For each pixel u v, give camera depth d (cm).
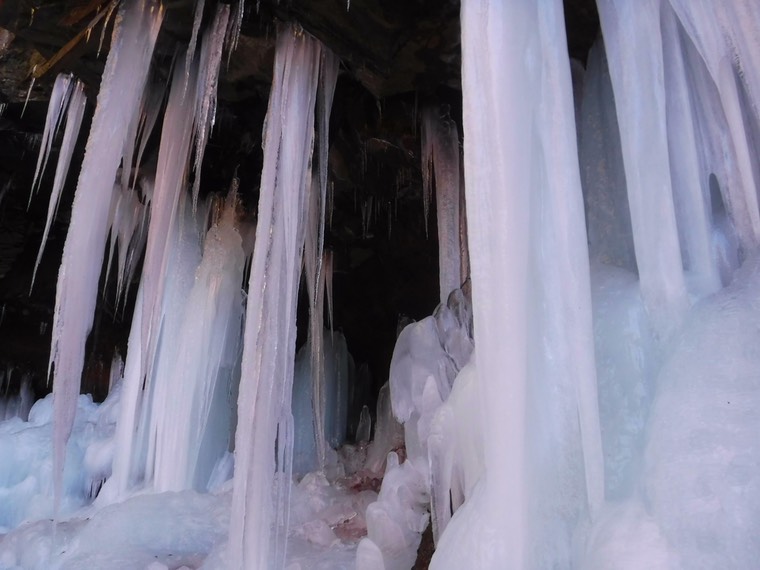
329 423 944
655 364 253
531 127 263
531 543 235
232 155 676
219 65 498
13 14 469
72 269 437
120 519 477
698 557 194
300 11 443
